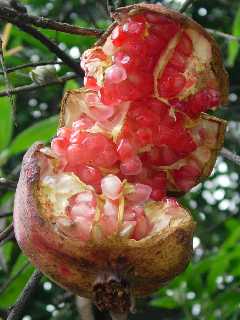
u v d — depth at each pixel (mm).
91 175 324
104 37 334
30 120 973
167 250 294
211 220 975
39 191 305
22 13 344
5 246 580
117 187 308
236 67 852
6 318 388
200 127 350
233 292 631
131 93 328
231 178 1014
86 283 301
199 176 354
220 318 652
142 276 298
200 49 330
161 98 332
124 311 295
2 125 571
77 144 323
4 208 576
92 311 427
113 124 331
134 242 292
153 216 311
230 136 858
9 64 566
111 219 300
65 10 711
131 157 328
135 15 326
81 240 292
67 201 309
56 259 297
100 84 329
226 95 344
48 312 855
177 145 338
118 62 329
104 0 533
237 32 601
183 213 306
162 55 329
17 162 755
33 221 294
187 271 620
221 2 856
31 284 372
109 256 292
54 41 437
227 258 620
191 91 333
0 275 662
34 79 417
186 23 317
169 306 627
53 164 320
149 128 333
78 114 339
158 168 345
